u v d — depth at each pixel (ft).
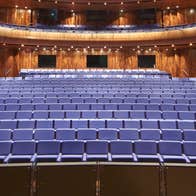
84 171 7.76
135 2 45.19
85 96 22.22
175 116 16.62
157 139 12.77
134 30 43.70
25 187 7.59
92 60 45.68
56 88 25.76
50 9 48.78
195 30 38.88
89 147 11.20
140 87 27.73
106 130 13.03
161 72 40.65
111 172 7.76
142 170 7.73
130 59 45.19
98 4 46.26
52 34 43.57
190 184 7.60
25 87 27.17
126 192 7.70
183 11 45.52
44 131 12.97
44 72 40.19
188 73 42.27
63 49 45.34
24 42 42.14
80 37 44.06
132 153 11.15
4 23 43.21
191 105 18.22
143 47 44.32
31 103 19.08
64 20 49.16
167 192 7.63
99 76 37.96
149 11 48.60
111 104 18.33
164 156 10.73
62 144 11.24
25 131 12.94
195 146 11.16
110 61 45.37
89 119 15.46
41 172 7.68
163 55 44.24
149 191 7.67
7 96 21.99
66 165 7.76
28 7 46.70
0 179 7.54
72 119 15.47
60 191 7.68
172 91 24.81
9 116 16.38
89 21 49.55
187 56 42.60
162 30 42.06
